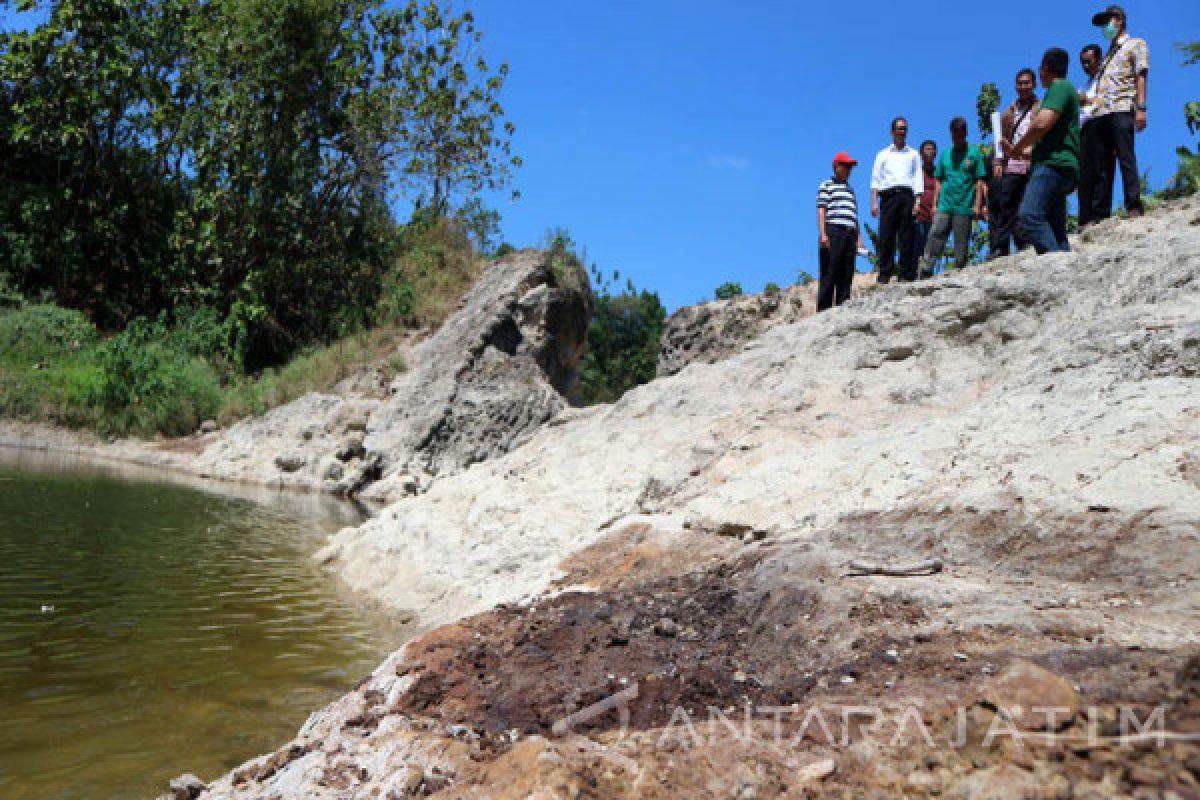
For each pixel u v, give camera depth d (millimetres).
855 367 7492
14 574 6520
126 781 3449
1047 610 3211
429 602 6695
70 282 20906
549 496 7879
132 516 9695
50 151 21047
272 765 3217
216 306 21281
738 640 3791
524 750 2496
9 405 16766
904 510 4926
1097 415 5008
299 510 12141
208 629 5609
